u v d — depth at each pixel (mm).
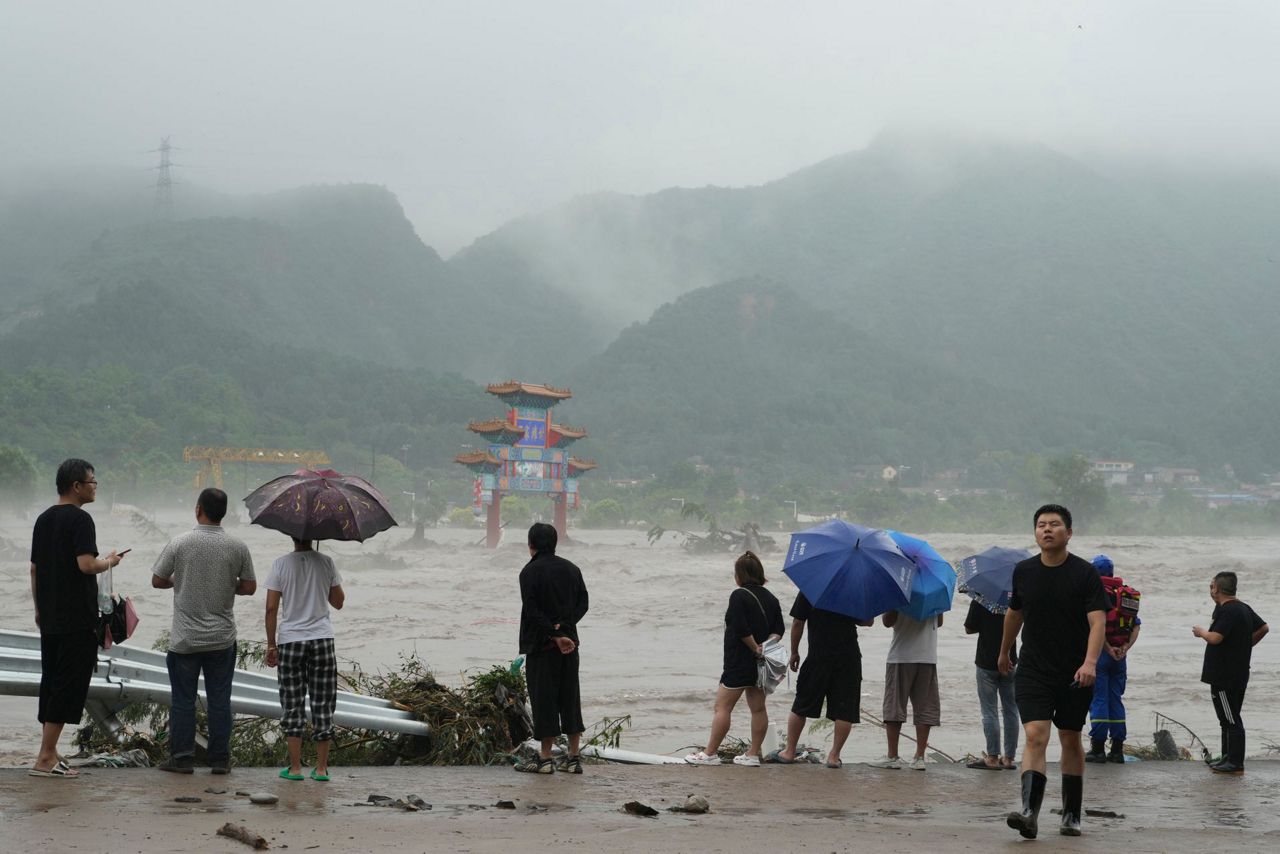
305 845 6902
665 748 15469
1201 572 61812
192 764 9469
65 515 8758
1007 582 11719
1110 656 12617
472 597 45125
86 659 8875
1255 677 23406
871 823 8469
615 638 31625
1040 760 7695
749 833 7816
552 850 6973
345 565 65062
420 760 11898
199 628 9328
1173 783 11023
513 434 87000
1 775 9016
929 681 11789
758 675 11594
